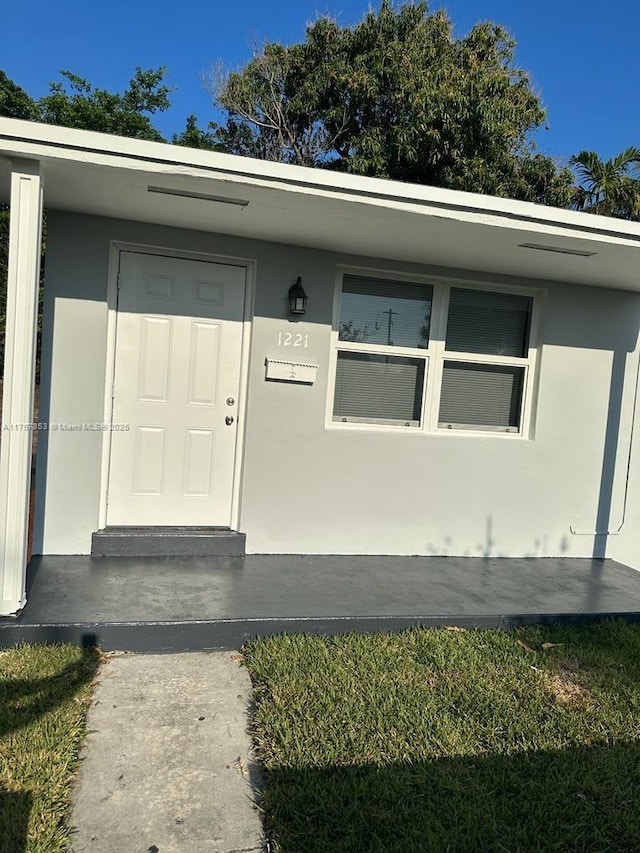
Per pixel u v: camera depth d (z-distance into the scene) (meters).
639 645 3.83
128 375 4.65
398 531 5.28
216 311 4.79
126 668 3.23
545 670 3.43
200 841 2.09
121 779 2.37
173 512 4.85
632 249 4.27
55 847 2.00
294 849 2.06
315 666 3.26
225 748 2.61
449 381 5.47
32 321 3.31
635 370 5.83
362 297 5.18
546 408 5.62
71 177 3.49
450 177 12.77
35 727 2.59
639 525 5.98
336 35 15.43
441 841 2.11
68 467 4.49
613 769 2.58
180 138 16.08
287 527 5.00
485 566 5.23
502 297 5.55
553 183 13.25
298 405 4.93
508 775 2.48
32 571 4.14
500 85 13.24
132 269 4.59
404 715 2.85
